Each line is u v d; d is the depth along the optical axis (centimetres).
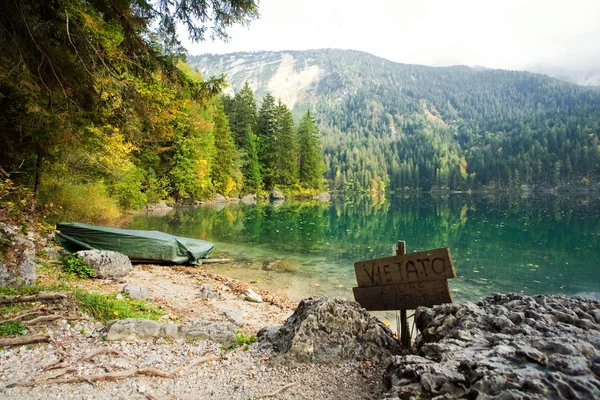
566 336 254
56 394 296
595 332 269
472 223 2777
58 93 688
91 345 395
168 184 3566
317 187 6431
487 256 1529
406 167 12962
